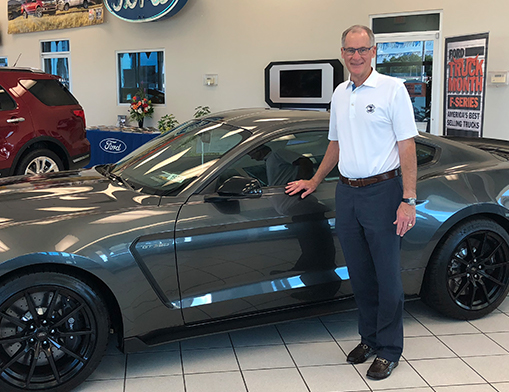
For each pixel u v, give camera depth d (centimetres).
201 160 273
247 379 254
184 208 250
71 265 226
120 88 998
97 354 240
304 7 812
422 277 297
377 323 262
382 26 771
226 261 256
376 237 247
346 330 309
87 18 989
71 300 234
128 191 266
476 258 308
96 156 799
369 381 253
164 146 306
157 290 245
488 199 298
